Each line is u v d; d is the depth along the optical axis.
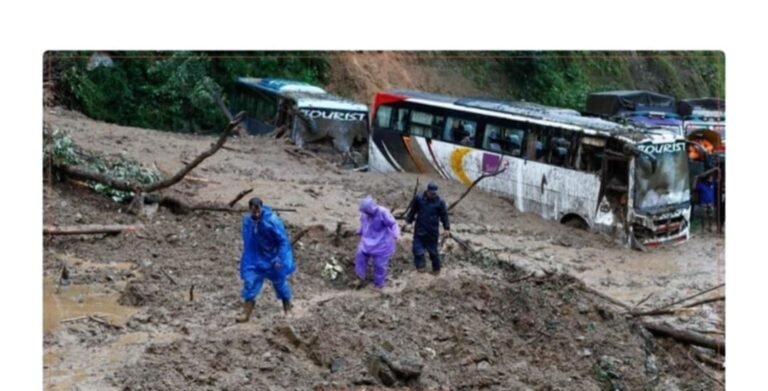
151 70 29.42
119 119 29.08
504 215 23.44
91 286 15.16
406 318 14.27
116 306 14.48
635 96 27.75
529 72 35.56
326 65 33.44
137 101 29.34
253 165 24.44
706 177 24.20
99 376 11.93
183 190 20.73
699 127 26.05
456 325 14.33
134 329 13.59
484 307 15.00
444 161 25.44
